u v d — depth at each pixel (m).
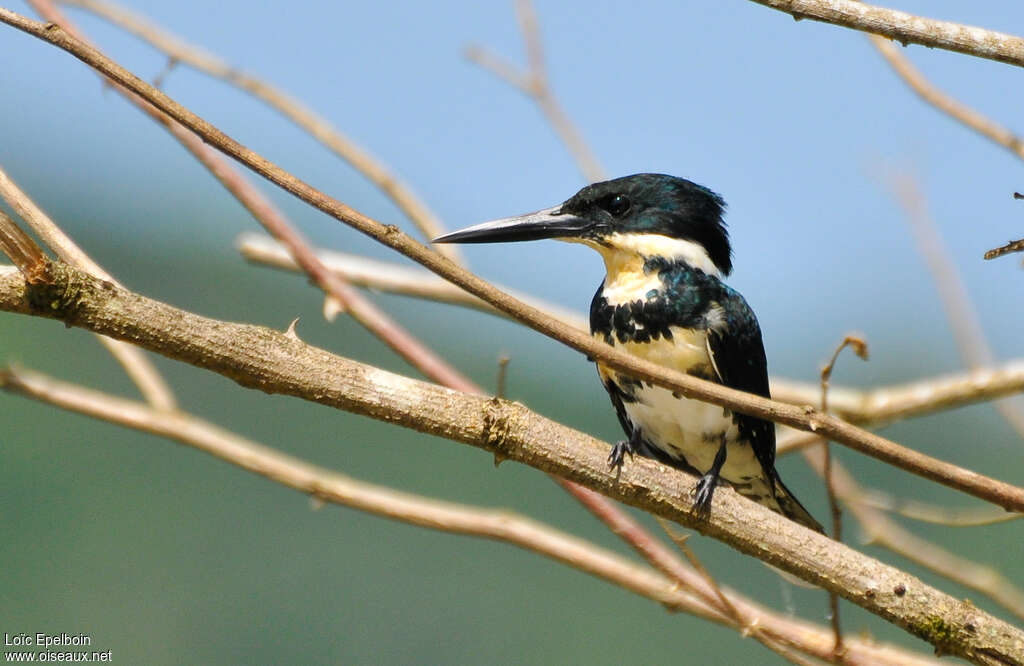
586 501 7.92
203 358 6.34
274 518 20.72
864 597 6.89
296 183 6.09
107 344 8.58
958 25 6.29
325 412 22.53
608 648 19.33
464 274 6.09
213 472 21.19
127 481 20.81
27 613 19.30
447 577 20.17
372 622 19.81
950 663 7.38
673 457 9.85
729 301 9.59
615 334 9.59
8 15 6.16
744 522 7.15
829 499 7.02
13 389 8.22
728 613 7.52
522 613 19.83
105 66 6.14
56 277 6.12
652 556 7.81
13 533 19.86
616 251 9.73
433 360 8.48
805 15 6.38
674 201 9.72
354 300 8.62
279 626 19.42
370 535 20.64
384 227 6.07
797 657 7.34
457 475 22.03
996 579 8.42
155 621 19.31
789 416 5.91
